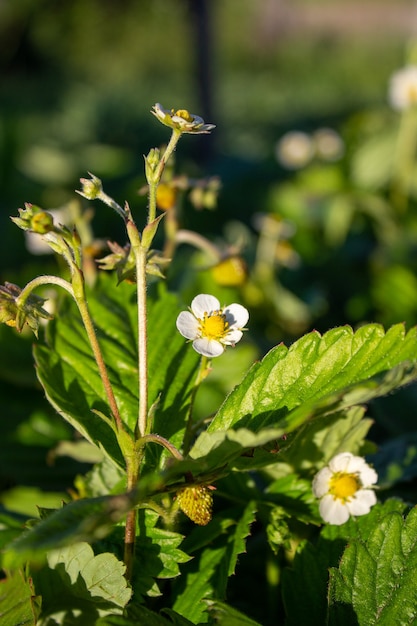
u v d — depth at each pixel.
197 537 0.24
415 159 0.68
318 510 0.25
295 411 0.20
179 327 0.23
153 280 0.28
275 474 0.25
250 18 3.03
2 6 2.46
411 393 0.34
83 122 1.74
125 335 0.26
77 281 0.21
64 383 0.24
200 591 0.23
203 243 0.34
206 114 1.19
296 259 0.52
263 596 0.26
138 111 1.87
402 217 0.62
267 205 0.66
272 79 2.49
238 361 0.36
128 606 0.21
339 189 0.64
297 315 0.47
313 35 3.12
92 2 2.36
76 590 0.22
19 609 0.22
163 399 0.24
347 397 0.21
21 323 0.21
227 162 0.80
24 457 0.33
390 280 0.46
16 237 0.65
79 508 0.19
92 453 0.31
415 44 0.62
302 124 1.63
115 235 0.62
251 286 0.45
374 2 3.52
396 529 0.23
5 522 0.27
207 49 1.18
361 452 0.25
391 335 0.22
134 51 2.54
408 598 0.22
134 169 0.83
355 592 0.22
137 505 0.21
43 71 2.65
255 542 0.27
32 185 0.82
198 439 0.21
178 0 1.99
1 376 0.36
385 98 1.98
